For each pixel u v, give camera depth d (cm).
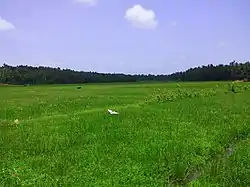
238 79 17638
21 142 2908
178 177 2228
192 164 2458
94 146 2791
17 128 3394
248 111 4681
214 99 5866
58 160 2452
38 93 8106
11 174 2180
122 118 3872
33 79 18825
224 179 2103
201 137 3158
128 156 2550
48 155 2595
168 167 2342
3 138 3020
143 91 8194
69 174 2181
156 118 3947
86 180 2075
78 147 2786
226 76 18475
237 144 3030
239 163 2378
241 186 2008
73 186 1991
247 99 5959
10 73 18388
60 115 4078
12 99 6444
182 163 2403
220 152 2820
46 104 5500
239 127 3606
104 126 3438
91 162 2409
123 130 3309
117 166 2331
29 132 3203
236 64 17925
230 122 3875
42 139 2969
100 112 4147
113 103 5500
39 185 2006
